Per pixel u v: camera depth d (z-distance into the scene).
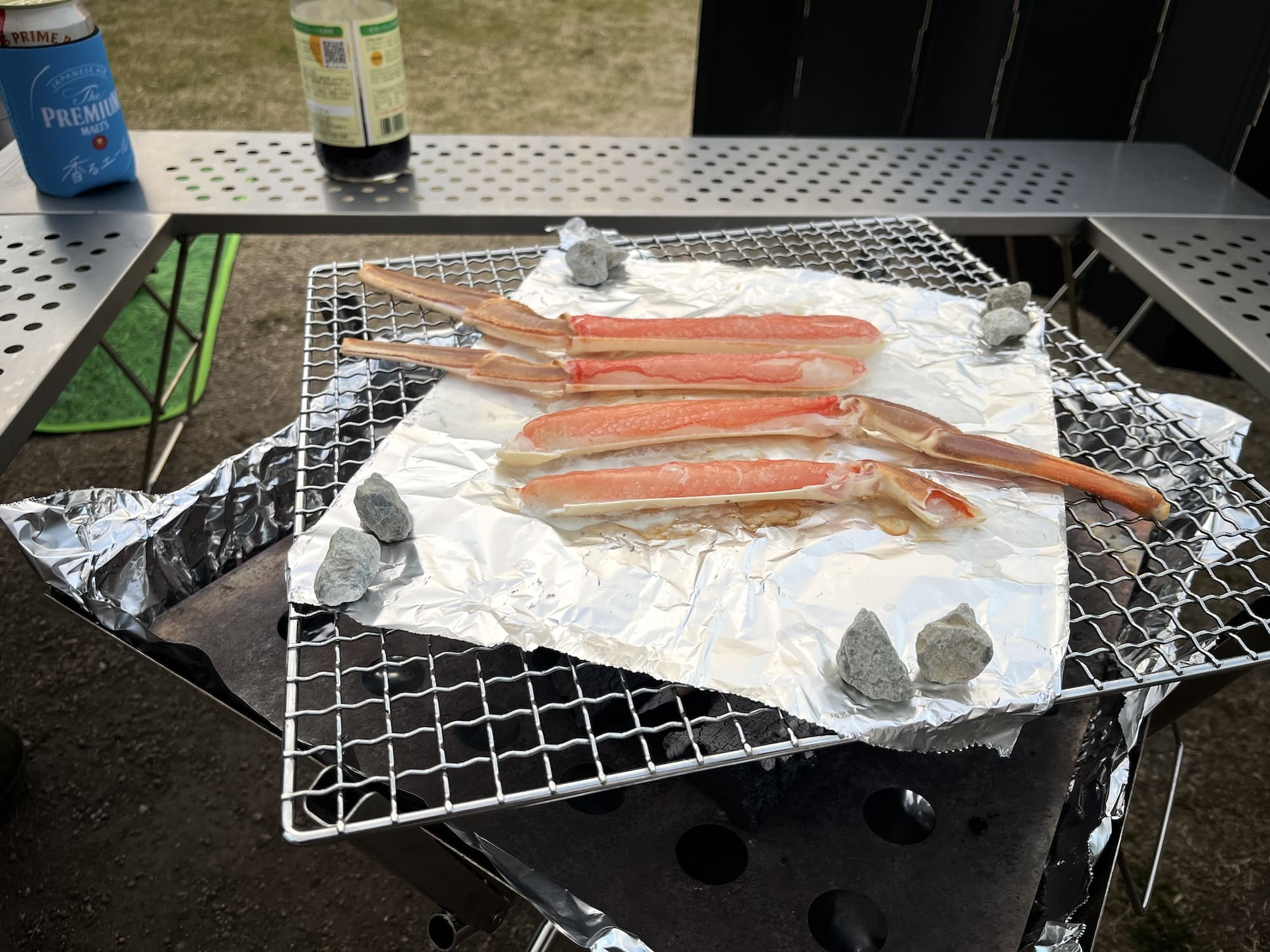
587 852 1.04
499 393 1.25
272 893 1.65
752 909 1.00
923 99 2.78
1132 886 1.46
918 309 1.41
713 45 2.71
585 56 4.68
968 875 1.04
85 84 1.48
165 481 2.34
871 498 1.09
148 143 1.77
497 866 0.96
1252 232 1.61
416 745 1.11
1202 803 1.81
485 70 4.45
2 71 1.44
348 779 1.06
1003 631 0.92
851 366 1.24
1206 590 2.04
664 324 1.30
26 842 1.70
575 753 1.11
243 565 1.35
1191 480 1.31
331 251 3.30
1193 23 2.28
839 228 1.60
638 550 1.02
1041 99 2.47
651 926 0.98
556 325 1.29
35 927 1.58
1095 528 1.33
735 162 1.81
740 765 1.05
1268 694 2.01
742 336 1.29
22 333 1.23
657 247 1.61
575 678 0.87
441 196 1.63
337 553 0.91
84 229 1.48
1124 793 1.04
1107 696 1.15
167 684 1.97
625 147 1.85
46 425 2.47
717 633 0.92
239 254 3.26
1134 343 2.80
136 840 1.71
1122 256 1.55
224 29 4.63
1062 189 1.74
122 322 2.79
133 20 4.68
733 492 1.05
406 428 1.18
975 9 2.48
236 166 1.70
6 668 1.97
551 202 1.63
